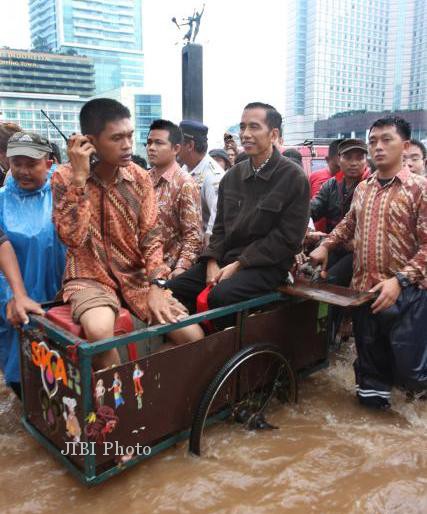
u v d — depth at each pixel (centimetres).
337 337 418
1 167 366
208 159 397
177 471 232
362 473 231
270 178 286
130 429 214
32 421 245
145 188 244
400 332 277
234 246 305
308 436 263
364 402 297
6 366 279
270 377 284
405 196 279
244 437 260
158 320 225
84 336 215
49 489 221
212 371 249
